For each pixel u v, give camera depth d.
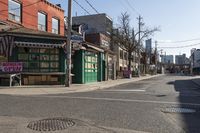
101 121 9.66
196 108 12.95
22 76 23.61
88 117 10.30
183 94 19.42
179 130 8.62
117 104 13.62
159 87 26.81
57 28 32.78
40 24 29.61
